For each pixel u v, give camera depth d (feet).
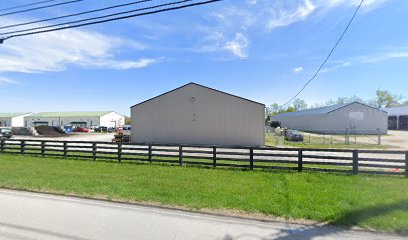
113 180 29.19
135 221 17.37
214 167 38.24
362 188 25.26
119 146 44.62
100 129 204.03
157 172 34.19
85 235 15.06
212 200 21.67
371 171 32.42
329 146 76.43
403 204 19.74
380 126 137.69
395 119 180.75
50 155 50.67
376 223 16.51
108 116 276.82
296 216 18.19
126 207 20.38
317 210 19.08
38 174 32.58
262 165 38.91
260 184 27.27
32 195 23.73
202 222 17.26
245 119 76.23
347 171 33.22
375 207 19.24
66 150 49.19
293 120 193.36
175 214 18.83
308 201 21.16
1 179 29.43
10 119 270.26
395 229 15.80
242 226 16.62
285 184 27.25
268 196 22.74
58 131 160.15
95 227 16.26
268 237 14.99
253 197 22.45
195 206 20.35
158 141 80.89
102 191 24.47
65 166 39.11
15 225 16.48
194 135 78.74
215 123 77.61
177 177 30.94
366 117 138.51
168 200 21.79
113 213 18.93
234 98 76.69
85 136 141.90
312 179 29.81
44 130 155.02
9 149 59.57
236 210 19.52
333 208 19.35
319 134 134.72
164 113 80.74
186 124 79.25
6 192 24.79
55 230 15.74
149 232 15.56
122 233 15.39
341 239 14.75
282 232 15.70
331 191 24.13
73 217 18.02
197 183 27.76
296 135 95.45
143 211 19.44
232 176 31.63
